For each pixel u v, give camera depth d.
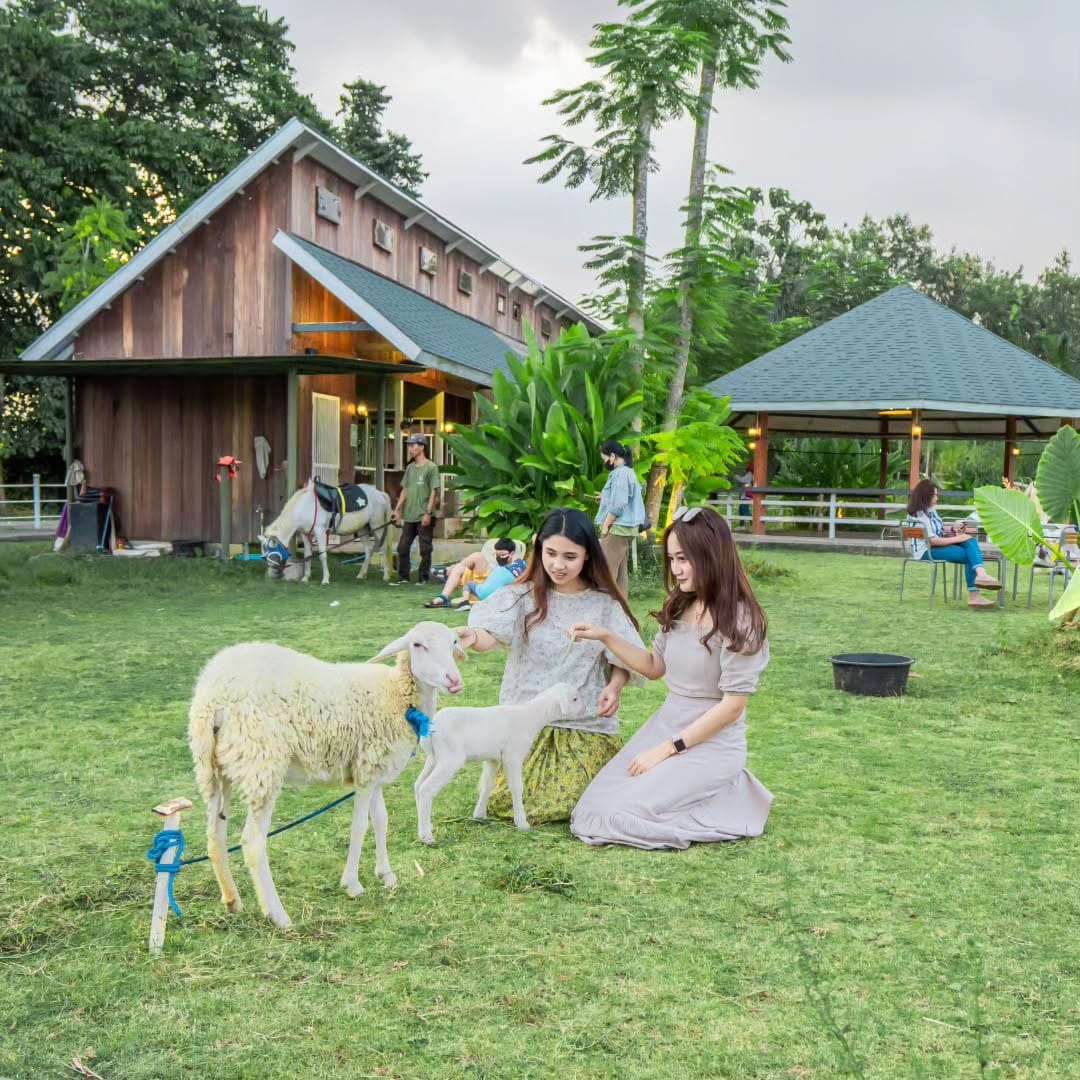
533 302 28.22
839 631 9.91
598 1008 2.81
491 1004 2.83
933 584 11.65
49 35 30.52
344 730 3.40
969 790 4.89
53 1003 2.82
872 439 32.62
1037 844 4.15
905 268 61.16
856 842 4.17
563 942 3.22
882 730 6.05
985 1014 2.79
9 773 5.03
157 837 3.16
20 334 32.53
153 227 33.97
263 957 3.10
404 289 19.59
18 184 29.61
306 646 8.65
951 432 27.70
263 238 16.45
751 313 35.12
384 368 14.72
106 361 14.50
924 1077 2.46
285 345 16.36
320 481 13.62
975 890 3.66
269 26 39.28
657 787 4.15
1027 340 56.03
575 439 12.91
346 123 46.88
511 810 4.47
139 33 35.62
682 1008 2.81
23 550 16.75
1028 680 7.47
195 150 34.53
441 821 4.42
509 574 8.45
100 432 17.06
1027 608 11.65
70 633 9.21
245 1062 2.54
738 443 14.56
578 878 3.76
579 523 4.41
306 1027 2.71
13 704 6.50
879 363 22.55
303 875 3.76
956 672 7.79
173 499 16.86
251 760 3.18
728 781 4.24
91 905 3.47
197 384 16.70
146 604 11.19
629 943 3.21
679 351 15.16
